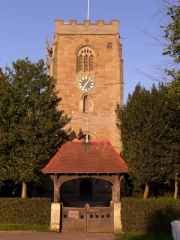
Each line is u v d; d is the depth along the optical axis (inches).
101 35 3031.5
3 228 1280.8
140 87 1686.8
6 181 1611.7
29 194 1784.0
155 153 1563.7
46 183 1927.9
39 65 1592.0
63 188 2615.7
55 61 2989.7
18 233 1218.0
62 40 3021.7
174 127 1572.3
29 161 1480.1
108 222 1307.8
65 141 1601.9
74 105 2957.7
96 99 2970.0
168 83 961.5
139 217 1279.5
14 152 1488.7
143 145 1571.1
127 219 1290.6
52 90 1615.4
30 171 1472.7
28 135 1489.9
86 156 1363.2
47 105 1562.5
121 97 2967.5
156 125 1572.3
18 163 1476.4
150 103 1604.3
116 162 1347.2
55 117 1596.9
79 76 2984.7
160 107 1582.2
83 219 1312.7
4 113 1497.3
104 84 2984.7
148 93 1636.3
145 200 1290.6
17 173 1477.6
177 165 1551.4
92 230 1301.7
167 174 1565.0
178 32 928.3
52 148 1534.2
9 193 1692.9
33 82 1566.2
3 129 1489.9
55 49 3006.9
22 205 1370.6
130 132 1628.9
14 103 1514.5
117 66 2994.6
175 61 936.9
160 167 1561.3
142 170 1561.3
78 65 3002.0
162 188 1681.8
